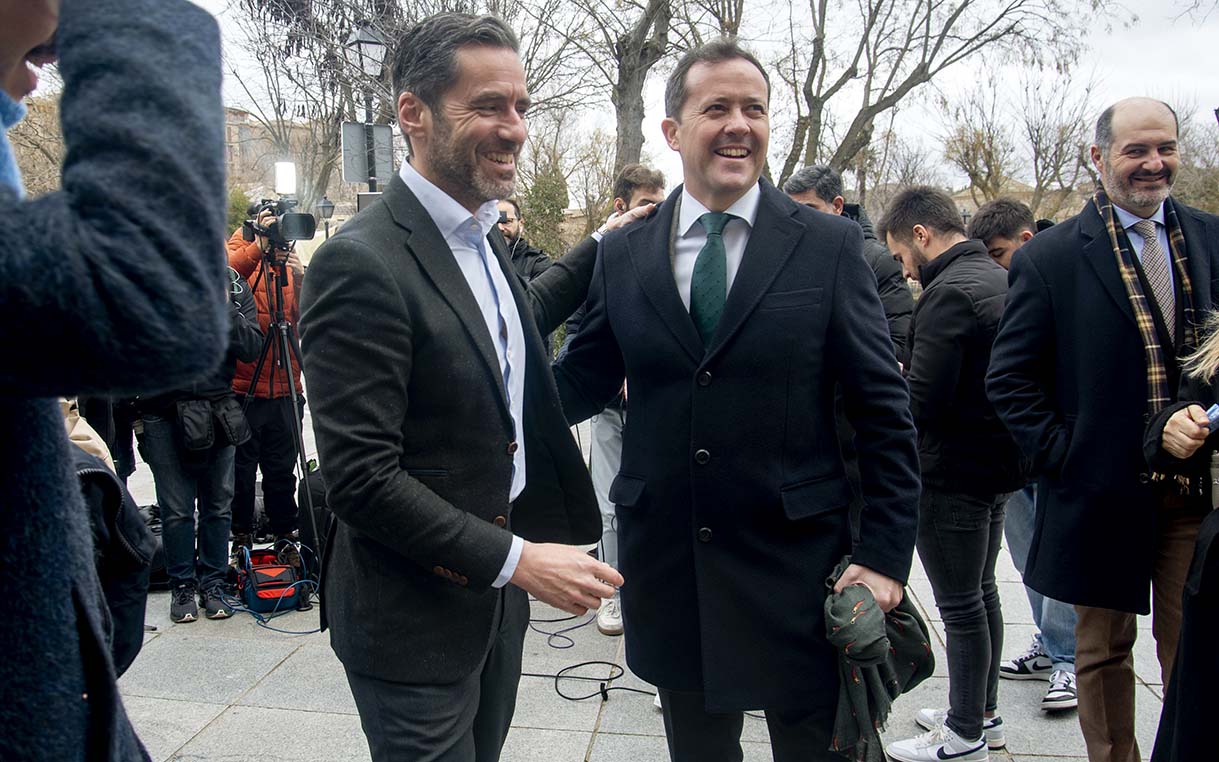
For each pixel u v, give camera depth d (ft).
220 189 2.47
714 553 6.55
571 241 68.54
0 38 2.81
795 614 6.45
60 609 2.75
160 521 14.80
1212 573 5.74
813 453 6.57
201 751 10.00
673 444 6.70
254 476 16.08
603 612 13.47
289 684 11.71
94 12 2.44
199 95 2.46
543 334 7.51
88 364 2.28
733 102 6.55
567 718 10.76
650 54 38.55
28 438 2.63
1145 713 10.61
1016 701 11.14
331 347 5.32
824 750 6.66
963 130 84.17
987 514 9.46
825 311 6.42
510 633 6.67
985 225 12.68
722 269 6.66
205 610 14.29
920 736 9.93
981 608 9.50
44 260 2.16
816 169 12.79
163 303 2.27
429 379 5.58
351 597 5.82
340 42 28.89
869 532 6.38
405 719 5.70
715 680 6.47
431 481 5.63
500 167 5.86
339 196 62.59
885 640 5.98
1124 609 7.93
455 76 5.63
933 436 9.46
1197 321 7.81
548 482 6.58
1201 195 75.82
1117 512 7.92
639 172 13.69
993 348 8.82
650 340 6.75
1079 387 8.14
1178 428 7.17
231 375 13.82
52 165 42.09
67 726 2.78
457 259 6.05
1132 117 7.95
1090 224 8.27
